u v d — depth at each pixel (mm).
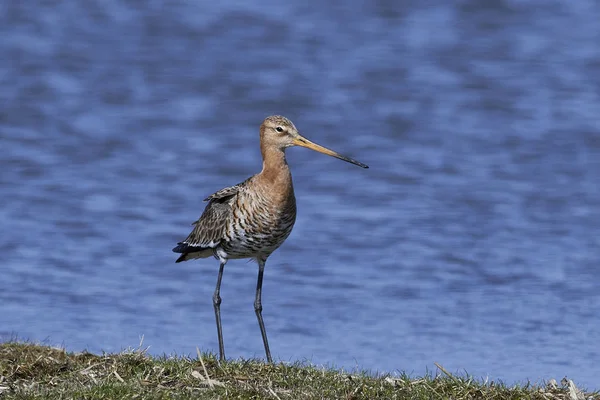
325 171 23328
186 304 15633
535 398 9516
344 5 35781
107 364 10156
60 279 16594
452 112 26812
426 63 30578
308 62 30750
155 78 29469
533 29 33219
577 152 23969
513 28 33312
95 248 18281
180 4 36000
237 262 17984
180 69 30188
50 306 15234
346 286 16531
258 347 13570
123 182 22125
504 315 14984
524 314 15016
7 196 20906
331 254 18172
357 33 33156
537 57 30781
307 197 21531
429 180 22484
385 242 18750
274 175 11352
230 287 16578
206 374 9625
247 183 11516
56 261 17500
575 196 21297
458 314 15078
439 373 11664
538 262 17656
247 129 26094
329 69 30172
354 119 26438
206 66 30219
